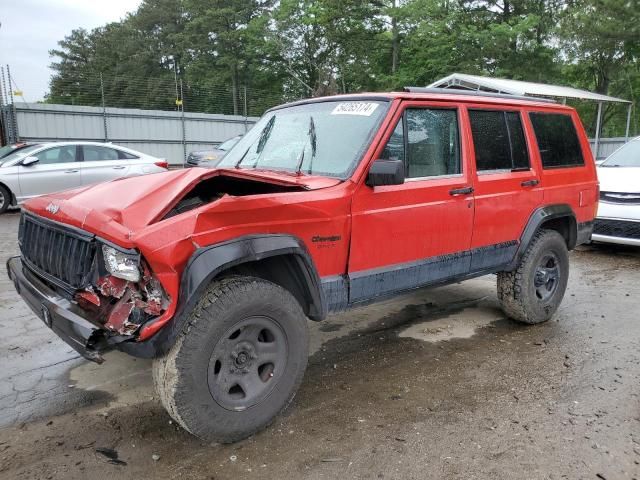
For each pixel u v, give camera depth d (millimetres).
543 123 4938
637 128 39688
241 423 2945
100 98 26766
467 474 2746
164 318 2559
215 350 2777
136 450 2951
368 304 3668
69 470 2762
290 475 2734
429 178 3865
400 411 3393
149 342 2580
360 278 3480
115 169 12516
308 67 39062
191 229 2619
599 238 7996
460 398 3570
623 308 5602
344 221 3305
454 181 4008
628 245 8172
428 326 5012
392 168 3205
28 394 3594
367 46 33531
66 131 23312
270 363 3086
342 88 34969
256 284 2924
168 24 51312
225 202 2736
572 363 4152
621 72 31188
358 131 3631
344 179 3402
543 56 28734
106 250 2693
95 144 12547
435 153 3947
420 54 30016
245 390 2969
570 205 5121
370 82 34750
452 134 4094
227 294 2797
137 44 53094
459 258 4141
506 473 2756
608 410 3412
